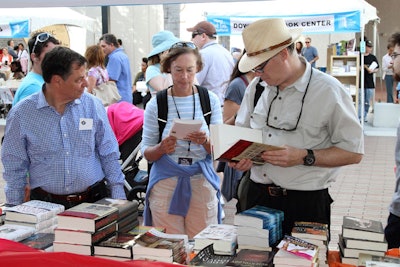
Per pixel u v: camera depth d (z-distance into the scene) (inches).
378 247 81.0
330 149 90.2
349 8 319.0
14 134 102.7
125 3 97.6
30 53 135.4
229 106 155.9
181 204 119.3
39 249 78.5
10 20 343.3
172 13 410.0
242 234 82.6
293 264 73.3
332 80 91.1
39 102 101.9
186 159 118.4
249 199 100.2
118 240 80.6
